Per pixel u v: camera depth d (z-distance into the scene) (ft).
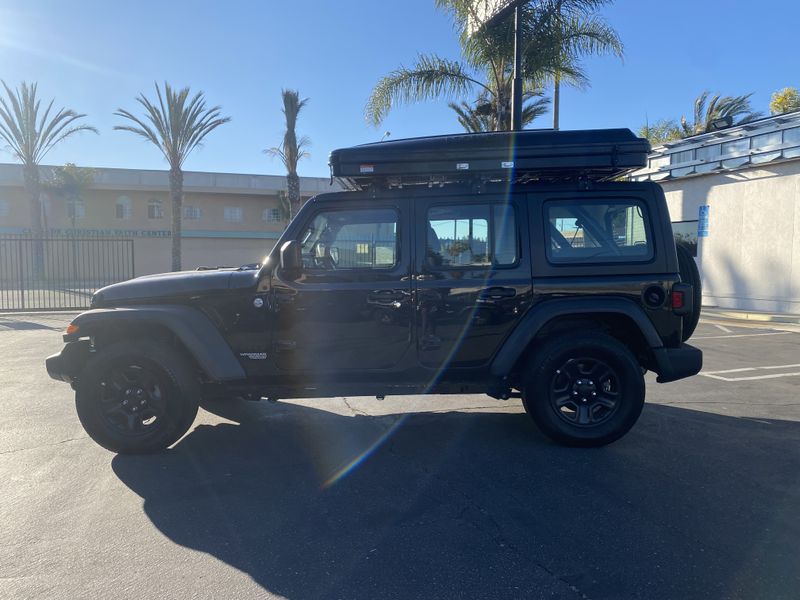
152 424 16.79
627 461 16.16
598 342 16.76
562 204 17.03
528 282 16.78
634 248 17.06
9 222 116.88
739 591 10.09
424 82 44.86
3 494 14.21
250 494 14.23
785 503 13.46
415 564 11.02
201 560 11.21
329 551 11.51
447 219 17.02
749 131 47.44
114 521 12.82
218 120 93.86
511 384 17.70
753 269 47.88
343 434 18.84
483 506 13.44
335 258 16.99
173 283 17.04
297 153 97.35
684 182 54.70
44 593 10.12
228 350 16.79
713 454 16.66
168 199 127.24
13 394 23.76
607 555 11.28
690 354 16.98
